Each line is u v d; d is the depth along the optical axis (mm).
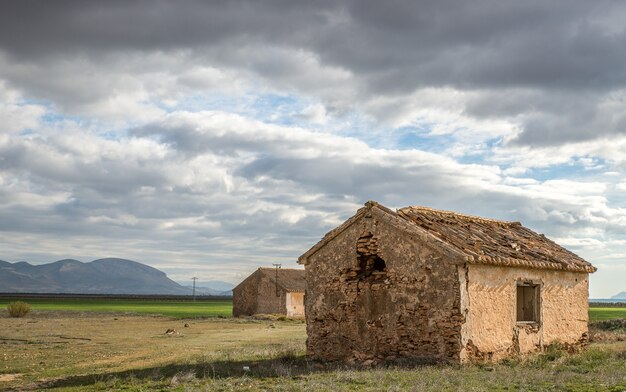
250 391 15000
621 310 93688
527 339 21844
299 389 14727
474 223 25203
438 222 22781
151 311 88750
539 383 15586
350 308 21875
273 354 24078
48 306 104562
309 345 22844
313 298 22938
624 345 27688
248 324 55688
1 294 193625
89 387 16578
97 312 80375
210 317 67938
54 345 31875
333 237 22562
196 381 16734
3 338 36500
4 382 18562
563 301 23859
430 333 19844
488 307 20328
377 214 21438
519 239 25156
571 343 24062
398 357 20469
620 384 15297
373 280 21500
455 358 19172
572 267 23984
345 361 21391
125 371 19938
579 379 16297
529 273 22234
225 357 23844
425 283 20125
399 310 20656
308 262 23234
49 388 16938
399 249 20875
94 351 28578
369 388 14703
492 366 19125
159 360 24031
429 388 14414
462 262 19359
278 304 71875
